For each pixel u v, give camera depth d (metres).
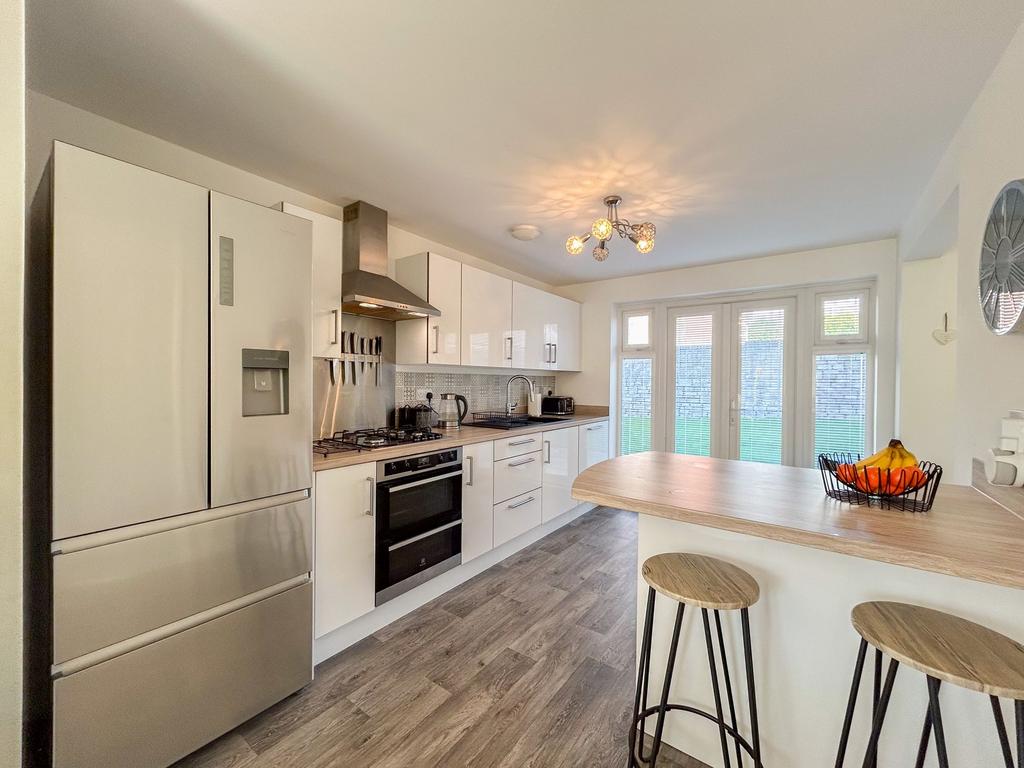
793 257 3.44
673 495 1.28
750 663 1.17
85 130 1.68
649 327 4.35
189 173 1.95
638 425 4.40
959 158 1.70
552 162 2.04
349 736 1.50
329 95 1.57
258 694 1.55
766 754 1.29
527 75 1.46
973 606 1.04
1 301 0.84
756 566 1.31
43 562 1.23
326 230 2.22
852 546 0.92
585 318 4.55
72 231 1.16
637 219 2.73
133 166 1.27
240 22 1.24
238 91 1.56
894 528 1.00
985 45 1.29
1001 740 0.87
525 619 2.24
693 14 1.19
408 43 1.32
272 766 1.38
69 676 1.17
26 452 1.27
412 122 1.74
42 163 1.58
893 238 3.06
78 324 1.17
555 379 4.71
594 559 3.04
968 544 0.90
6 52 0.83
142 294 1.29
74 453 1.17
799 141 1.84
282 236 1.63
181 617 1.37
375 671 1.84
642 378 4.39
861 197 2.39
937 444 2.64
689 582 1.18
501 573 2.80
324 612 1.86
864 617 1.00
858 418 3.35
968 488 1.38
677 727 1.46
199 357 1.41
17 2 0.84
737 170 2.09
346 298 2.30
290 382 1.66
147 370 1.29
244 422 1.52
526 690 1.72
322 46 1.33
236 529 1.51
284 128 1.78
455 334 2.94
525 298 3.66
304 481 1.71
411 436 2.54
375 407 2.81
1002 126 1.32
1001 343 1.32
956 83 1.46
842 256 3.25
